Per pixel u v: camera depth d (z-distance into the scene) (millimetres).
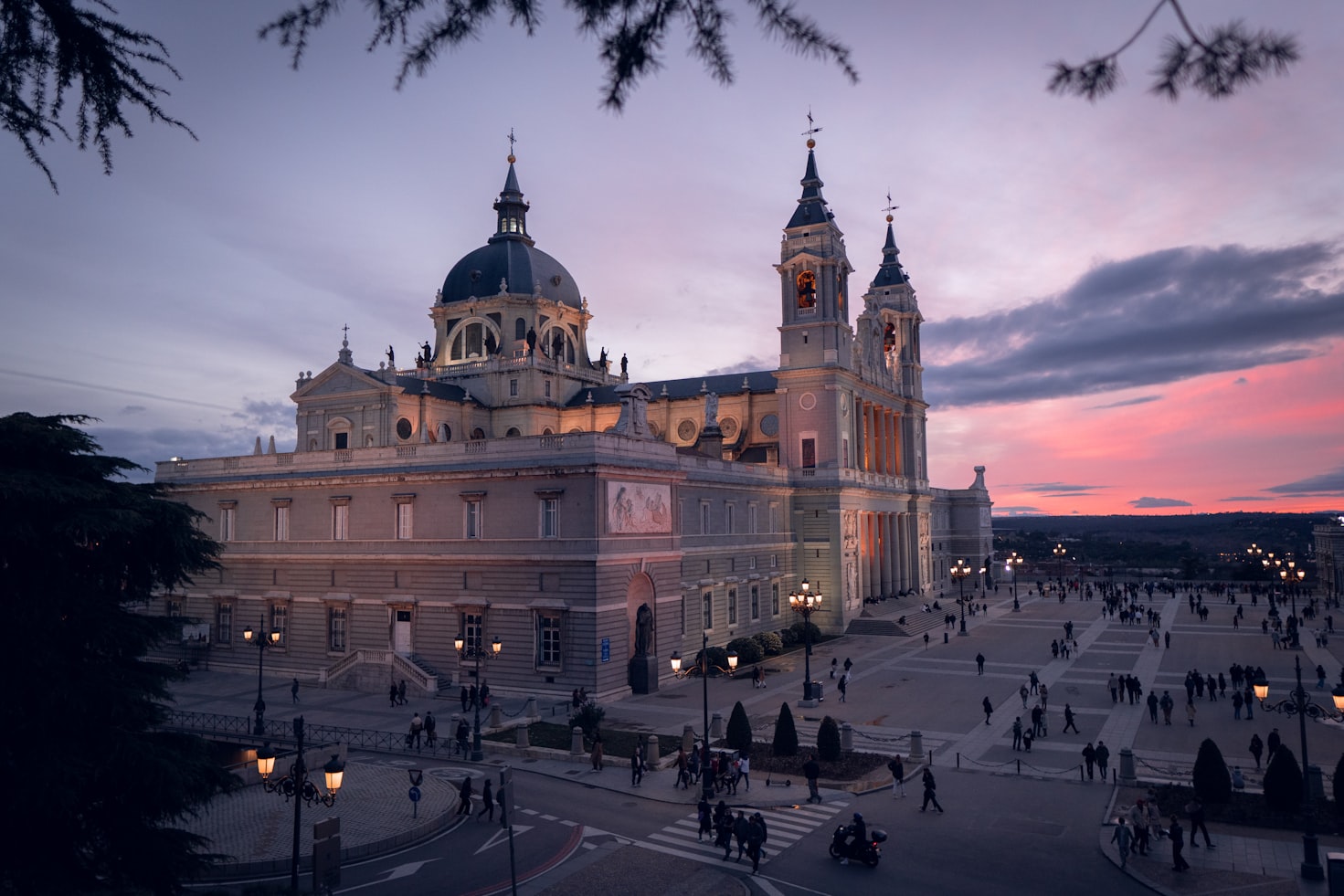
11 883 18344
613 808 36625
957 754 44562
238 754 42969
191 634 73125
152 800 20531
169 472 77750
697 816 35562
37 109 9703
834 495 93125
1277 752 35219
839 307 98250
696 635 73188
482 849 32000
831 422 93875
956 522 158375
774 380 102062
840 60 7918
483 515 62219
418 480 64875
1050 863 30109
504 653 60438
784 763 42781
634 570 62156
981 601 123875
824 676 67562
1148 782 39406
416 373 105750
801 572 94250
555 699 57688
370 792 38406
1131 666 71000
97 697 20234
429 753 45406
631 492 62438
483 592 61688
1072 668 70562
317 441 93875
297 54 8953
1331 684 62594
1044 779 40219
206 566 23562
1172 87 7223
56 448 21109
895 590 110688
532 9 8820
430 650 63438
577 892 27828
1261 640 85062
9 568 20250
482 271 108250
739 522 83000
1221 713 53719
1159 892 27547
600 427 100875
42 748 19234
